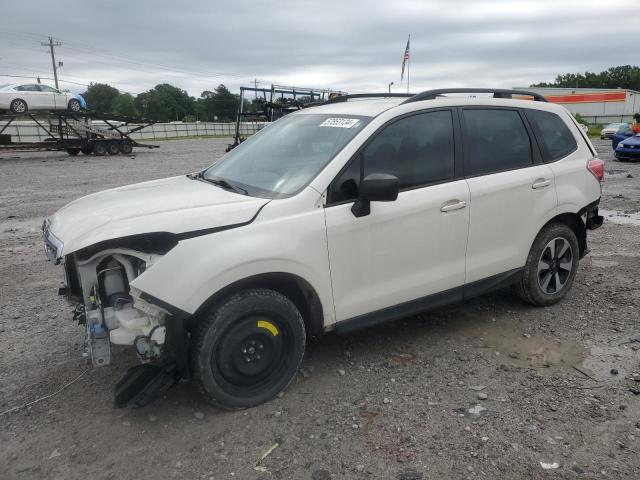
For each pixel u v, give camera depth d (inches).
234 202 132.9
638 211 375.6
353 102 173.5
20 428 127.0
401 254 149.9
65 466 114.1
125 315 123.3
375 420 128.9
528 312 192.2
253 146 173.6
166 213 125.5
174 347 124.3
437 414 131.0
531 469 111.3
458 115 164.9
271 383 136.3
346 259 140.4
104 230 120.0
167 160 903.1
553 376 148.3
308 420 129.1
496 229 169.8
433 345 167.6
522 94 189.5
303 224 132.7
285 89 705.6
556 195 183.5
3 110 970.1
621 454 115.6
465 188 160.4
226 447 119.6
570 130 195.5
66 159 948.0
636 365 153.5
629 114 2583.7
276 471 112.0
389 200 130.4
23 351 165.3
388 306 151.6
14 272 246.4
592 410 131.7
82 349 166.2
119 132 1082.7
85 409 134.6
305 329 142.8
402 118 152.9
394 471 111.3
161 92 4557.1
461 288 166.4
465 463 113.3
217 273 120.4
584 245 203.9
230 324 126.6
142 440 122.3
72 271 140.8
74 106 1053.2
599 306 196.9
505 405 134.3
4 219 372.8
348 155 141.5
